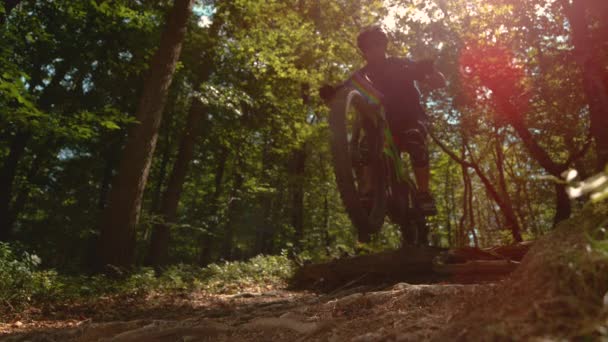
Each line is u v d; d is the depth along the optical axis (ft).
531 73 55.21
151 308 21.33
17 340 12.93
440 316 5.84
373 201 16.25
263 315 11.53
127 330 11.53
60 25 47.98
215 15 63.62
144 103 39.50
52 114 34.06
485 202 104.63
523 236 66.23
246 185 86.22
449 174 106.73
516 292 3.97
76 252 68.64
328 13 75.36
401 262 18.24
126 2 48.21
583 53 37.63
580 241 3.80
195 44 60.34
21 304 21.29
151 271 32.22
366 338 5.86
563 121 55.36
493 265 15.74
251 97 65.05
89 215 67.00
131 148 38.65
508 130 65.82
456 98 60.54
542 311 3.22
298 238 94.12
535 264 4.05
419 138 18.53
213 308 19.40
